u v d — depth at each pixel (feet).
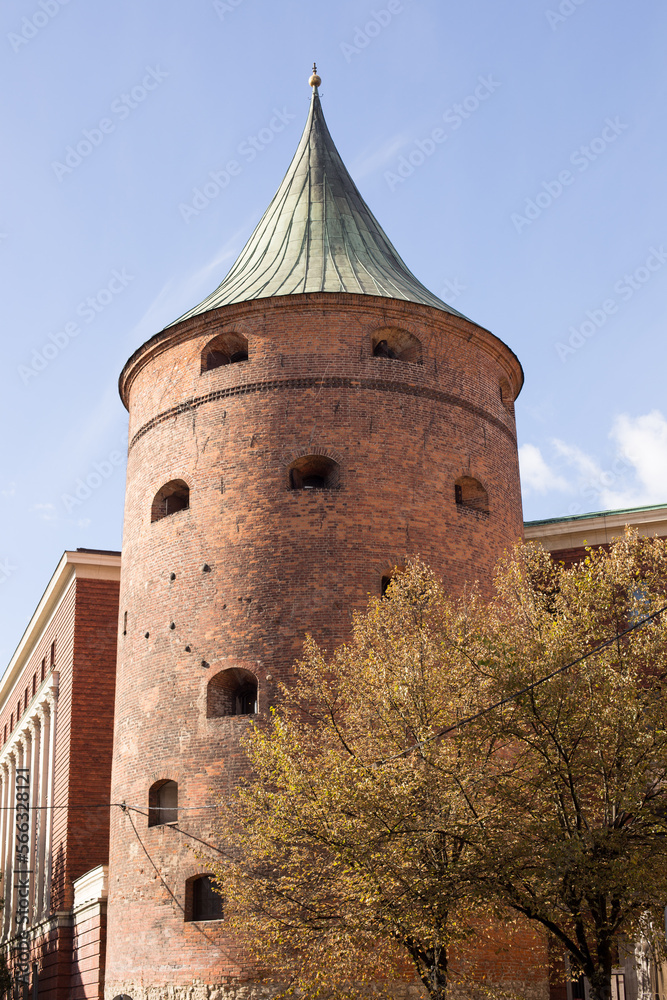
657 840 62.54
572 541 128.98
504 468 108.06
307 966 76.79
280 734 75.05
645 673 71.26
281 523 96.63
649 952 71.26
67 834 133.39
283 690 84.58
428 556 97.71
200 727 94.22
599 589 70.38
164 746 96.22
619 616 71.51
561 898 63.00
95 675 140.46
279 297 102.32
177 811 94.17
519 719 64.75
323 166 121.80
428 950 69.77
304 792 70.03
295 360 101.24
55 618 155.94
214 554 98.12
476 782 64.44
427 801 64.85
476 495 105.19
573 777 64.95
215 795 91.56
